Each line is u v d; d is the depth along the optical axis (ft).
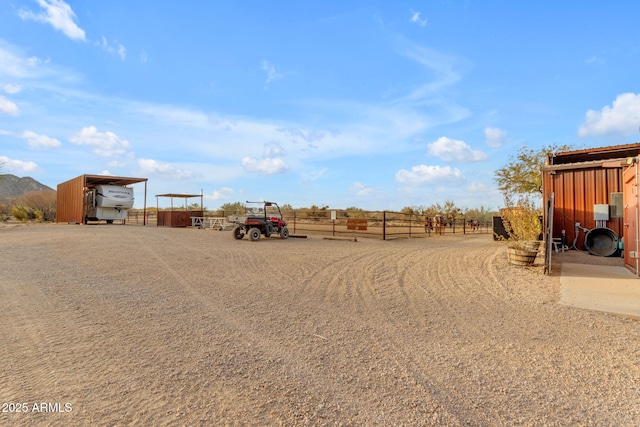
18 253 30.22
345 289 19.89
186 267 25.67
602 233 34.58
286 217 93.86
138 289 18.79
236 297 17.61
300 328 13.24
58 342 11.39
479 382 9.28
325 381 9.21
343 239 52.13
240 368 9.85
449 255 34.22
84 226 69.97
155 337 12.03
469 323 14.11
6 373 9.28
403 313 15.43
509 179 72.74
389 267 27.27
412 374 9.70
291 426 7.25
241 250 36.19
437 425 7.36
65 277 21.15
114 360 10.16
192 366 9.89
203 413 7.64
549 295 18.42
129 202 79.30
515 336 12.66
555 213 38.93
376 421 7.47
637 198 23.22
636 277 22.58
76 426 7.07
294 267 26.61
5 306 15.19
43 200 120.06
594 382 9.31
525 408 8.07
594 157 40.91
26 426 7.02
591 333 12.94
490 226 115.14
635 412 7.92
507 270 25.48
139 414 7.54
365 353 11.07
